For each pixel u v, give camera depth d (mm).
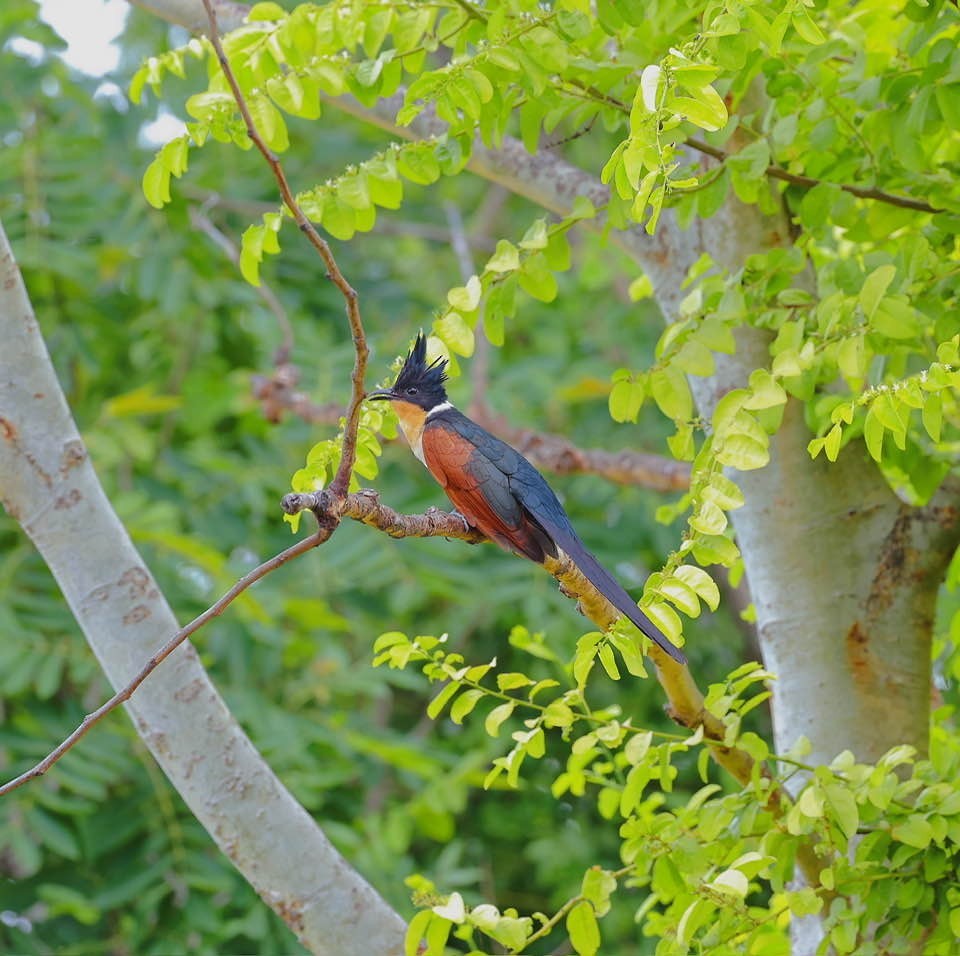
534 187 10844
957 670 11266
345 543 16828
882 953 7914
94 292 18672
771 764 9523
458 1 8328
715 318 8031
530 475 8688
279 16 8828
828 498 9547
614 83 8758
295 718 15516
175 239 17531
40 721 14547
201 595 16047
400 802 18375
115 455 16656
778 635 9594
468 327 8297
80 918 14367
